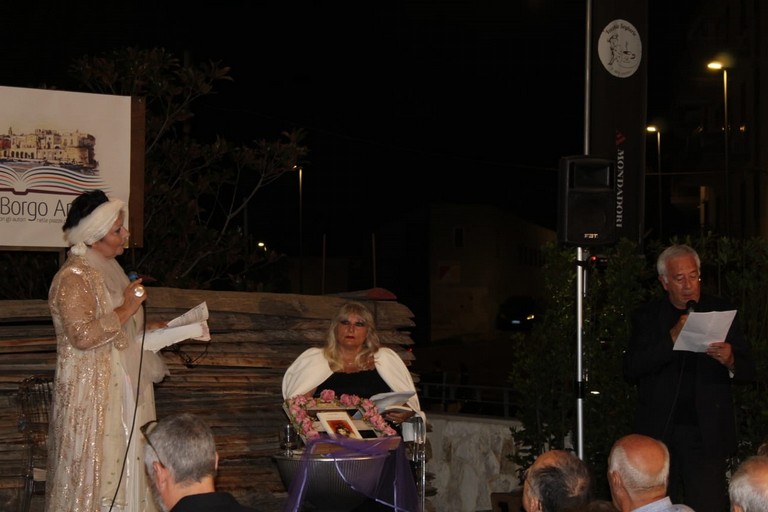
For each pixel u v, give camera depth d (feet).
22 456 21.36
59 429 16.46
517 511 23.11
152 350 17.65
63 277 16.52
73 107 23.93
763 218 76.07
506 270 152.56
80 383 16.44
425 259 146.41
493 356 127.65
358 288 132.98
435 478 29.17
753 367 19.12
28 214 23.38
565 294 23.85
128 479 16.80
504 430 28.14
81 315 16.29
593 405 23.24
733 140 82.23
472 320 147.95
